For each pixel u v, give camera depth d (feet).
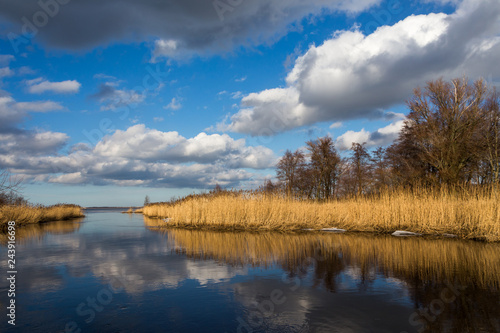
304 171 138.10
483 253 33.91
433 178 92.63
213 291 20.24
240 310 16.87
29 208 82.33
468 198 53.52
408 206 57.16
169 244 41.19
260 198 67.51
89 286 21.35
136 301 18.30
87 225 77.15
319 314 16.25
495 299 18.34
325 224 63.62
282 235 52.44
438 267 26.94
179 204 85.56
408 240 45.70
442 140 91.45
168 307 17.31
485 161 92.38
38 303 17.93
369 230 58.08
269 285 21.58
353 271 25.63
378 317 15.76
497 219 44.47
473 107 88.53
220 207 66.44
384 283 22.00
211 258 31.27
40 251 35.53
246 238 48.26
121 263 28.86
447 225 51.57
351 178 144.25
